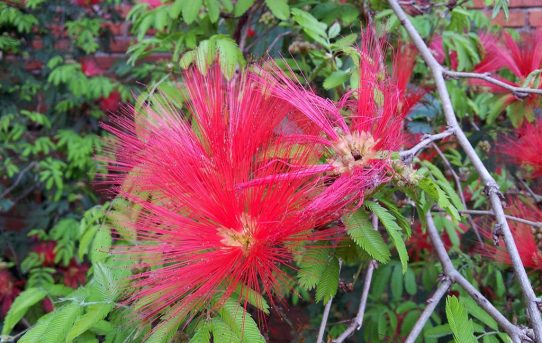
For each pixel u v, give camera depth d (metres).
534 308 0.10
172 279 0.11
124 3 0.38
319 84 0.19
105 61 0.39
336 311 0.26
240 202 0.11
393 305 0.24
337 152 0.12
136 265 0.11
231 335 0.11
